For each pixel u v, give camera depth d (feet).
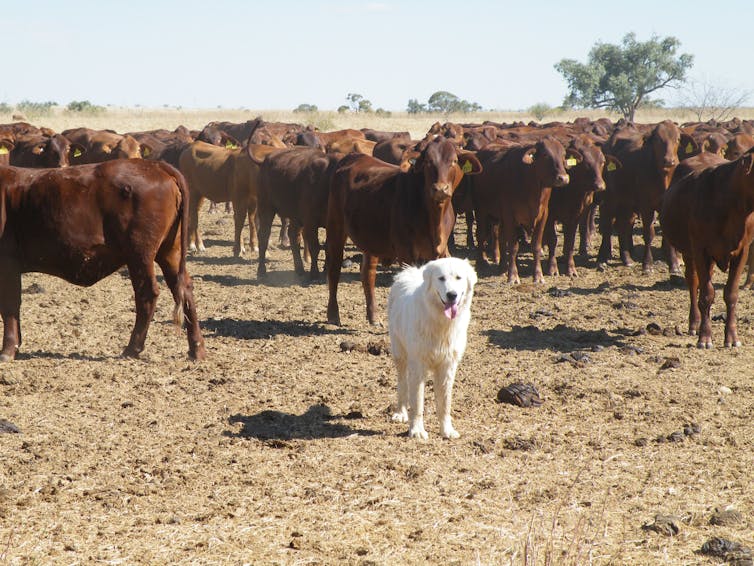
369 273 50.60
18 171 45.88
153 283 46.21
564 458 41.04
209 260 62.08
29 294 54.03
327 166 56.13
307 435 41.98
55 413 42.88
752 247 55.31
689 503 39.29
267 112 282.15
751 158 46.88
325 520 38.58
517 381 45.01
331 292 50.83
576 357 47.11
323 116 228.02
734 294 48.42
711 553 37.65
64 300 53.16
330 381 45.24
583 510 39.01
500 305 53.72
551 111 268.00
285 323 50.83
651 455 41.19
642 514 38.91
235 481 39.88
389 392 44.55
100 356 46.91
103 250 45.96
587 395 44.39
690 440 41.91
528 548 37.17
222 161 62.80
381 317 51.75
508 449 41.45
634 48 265.13
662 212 50.47
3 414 42.73
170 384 44.88
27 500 39.06
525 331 50.31
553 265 59.31
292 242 58.54
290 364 46.50
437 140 48.11
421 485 39.81
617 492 39.68
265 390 44.57
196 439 41.68
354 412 43.04
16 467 40.24
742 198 47.29
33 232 45.75
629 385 45.09
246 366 46.29
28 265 46.11
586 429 42.50
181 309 46.06
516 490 39.68
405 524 38.50
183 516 38.65
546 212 57.11
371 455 40.98
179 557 37.52
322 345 48.29
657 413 43.34
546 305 53.72
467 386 45.01
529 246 65.21
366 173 50.21
